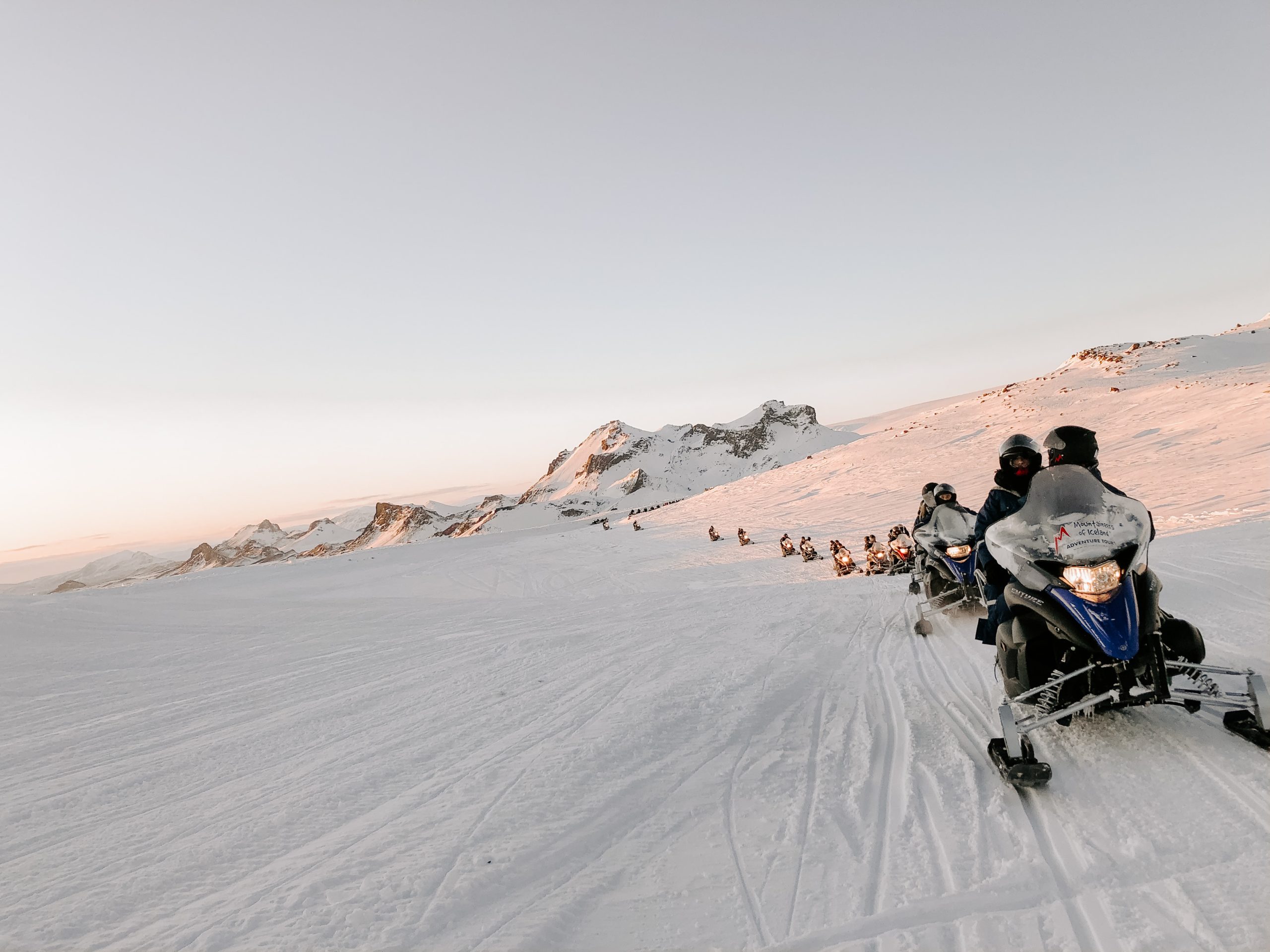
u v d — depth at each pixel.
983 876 2.72
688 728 4.94
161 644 11.79
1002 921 2.42
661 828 3.43
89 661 10.27
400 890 2.97
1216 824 2.82
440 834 3.50
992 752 3.67
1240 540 9.93
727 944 2.46
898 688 5.61
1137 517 3.64
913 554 12.20
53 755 5.65
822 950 2.37
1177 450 26.38
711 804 3.66
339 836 3.58
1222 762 3.33
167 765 5.15
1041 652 3.84
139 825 3.98
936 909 2.54
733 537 39.41
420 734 5.38
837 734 4.59
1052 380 55.41
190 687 8.20
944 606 7.98
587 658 7.91
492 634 10.59
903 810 3.36
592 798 3.83
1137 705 3.49
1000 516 5.37
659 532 52.25
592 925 2.64
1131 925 2.30
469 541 72.31
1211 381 37.66
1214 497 17.38
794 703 5.43
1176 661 3.49
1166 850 2.70
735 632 8.82
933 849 2.97
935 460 43.59
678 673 6.66
